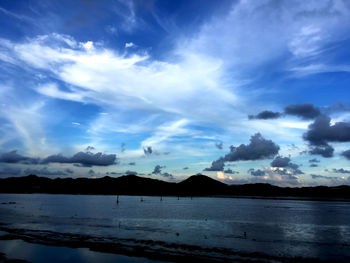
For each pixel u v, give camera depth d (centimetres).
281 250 3244
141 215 7431
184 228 4928
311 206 14088
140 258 2805
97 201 15725
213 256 2911
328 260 2853
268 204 15988
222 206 13050
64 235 3969
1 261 2673
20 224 5131
